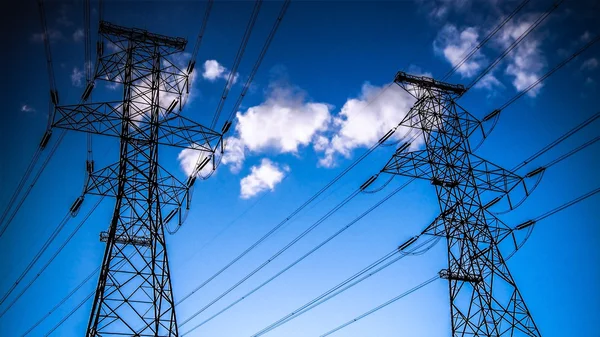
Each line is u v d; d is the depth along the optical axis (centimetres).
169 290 2692
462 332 3031
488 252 3169
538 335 2870
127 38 3228
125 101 2997
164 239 2802
